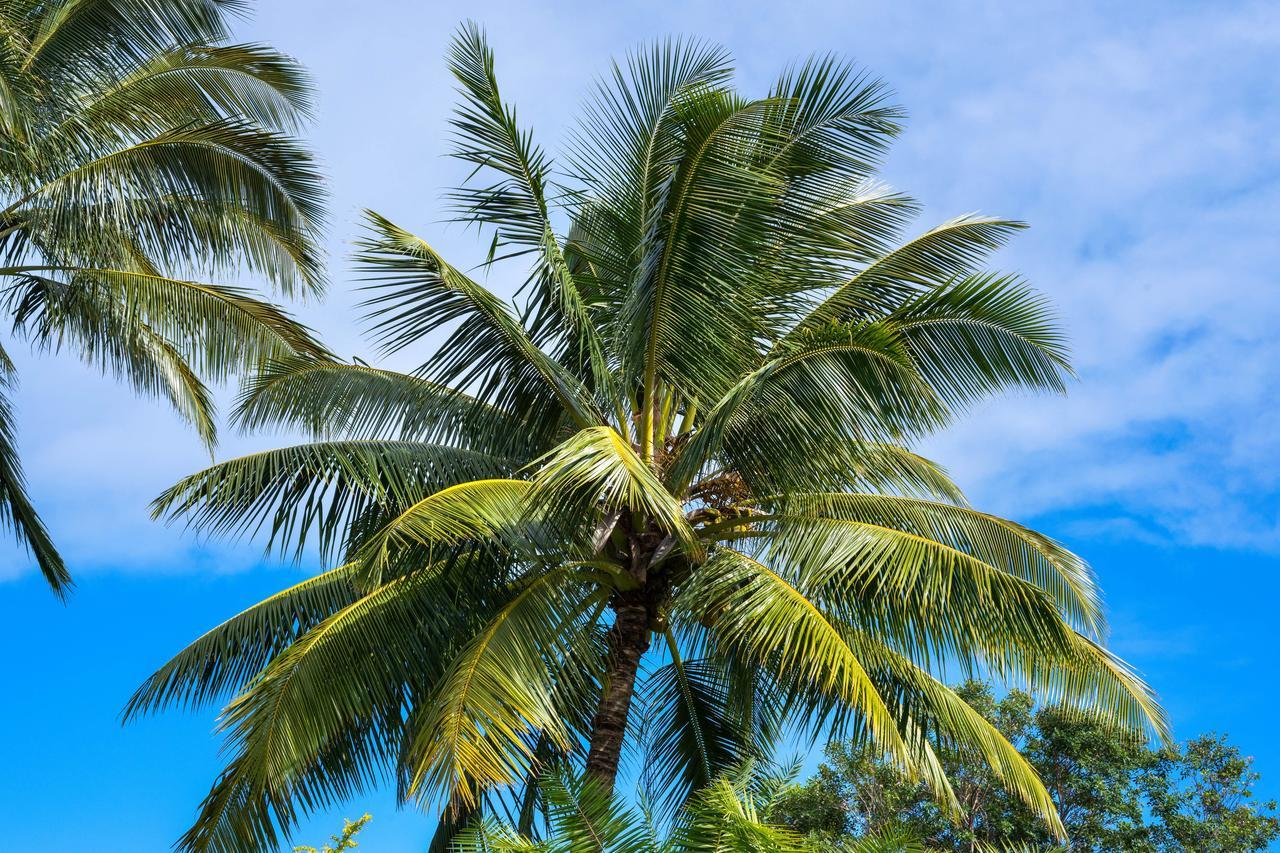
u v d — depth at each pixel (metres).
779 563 9.74
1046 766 17.55
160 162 12.72
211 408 14.81
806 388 9.46
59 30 12.09
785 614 9.09
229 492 10.30
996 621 9.41
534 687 8.87
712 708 12.28
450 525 8.55
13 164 11.83
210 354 13.12
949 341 10.24
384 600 9.99
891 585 9.50
